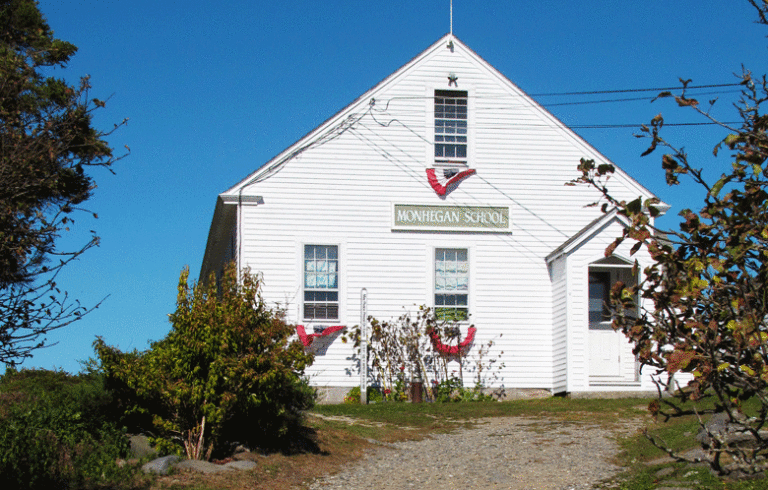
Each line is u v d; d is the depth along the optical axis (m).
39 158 7.96
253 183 22.58
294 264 22.44
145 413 13.19
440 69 23.77
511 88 23.92
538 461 13.68
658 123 6.50
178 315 13.26
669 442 13.57
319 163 22.92
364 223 22.89
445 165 23.42
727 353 5.96
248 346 13.27
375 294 22.69
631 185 23.62
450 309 22.98
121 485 10.88
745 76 6.24
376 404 20.70
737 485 10.02
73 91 8.48
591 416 18.22
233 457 13.11
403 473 13.20
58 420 12.47
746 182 6.21
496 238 23.38
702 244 6.29
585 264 22.14
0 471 10.19
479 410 19.64
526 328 23.09
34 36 10.68
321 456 14.07
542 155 23.78
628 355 22.66
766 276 5.95
